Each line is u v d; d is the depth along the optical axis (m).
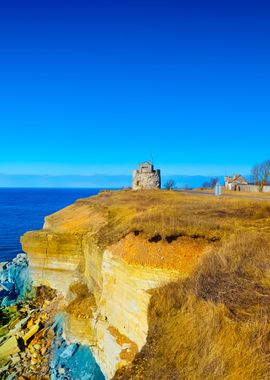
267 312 9.54
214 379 7.80
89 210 36.88
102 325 18.84
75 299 23.64
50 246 30.69
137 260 16.70
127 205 32.25
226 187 77.56
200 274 13.41
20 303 30.66
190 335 9.69
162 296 13.27
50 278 30.83
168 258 16.06
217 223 18.36
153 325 11.70
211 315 9.73
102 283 20.98
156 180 63.06
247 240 15.34
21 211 137.12
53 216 43.31
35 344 22.19
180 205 27.44
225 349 8.48
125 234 19.75
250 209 23.83
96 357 19.20
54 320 24.66
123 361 15.29
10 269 39.75
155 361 9.31
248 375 7.48
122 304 17.19
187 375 8.35
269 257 13.70
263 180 72.88
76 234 29.97
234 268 13.34
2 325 26.56
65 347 20.97
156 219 20.41
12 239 71.69
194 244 16.41
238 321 9.24
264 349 8.06
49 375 19.02
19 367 19.98
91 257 24.31
